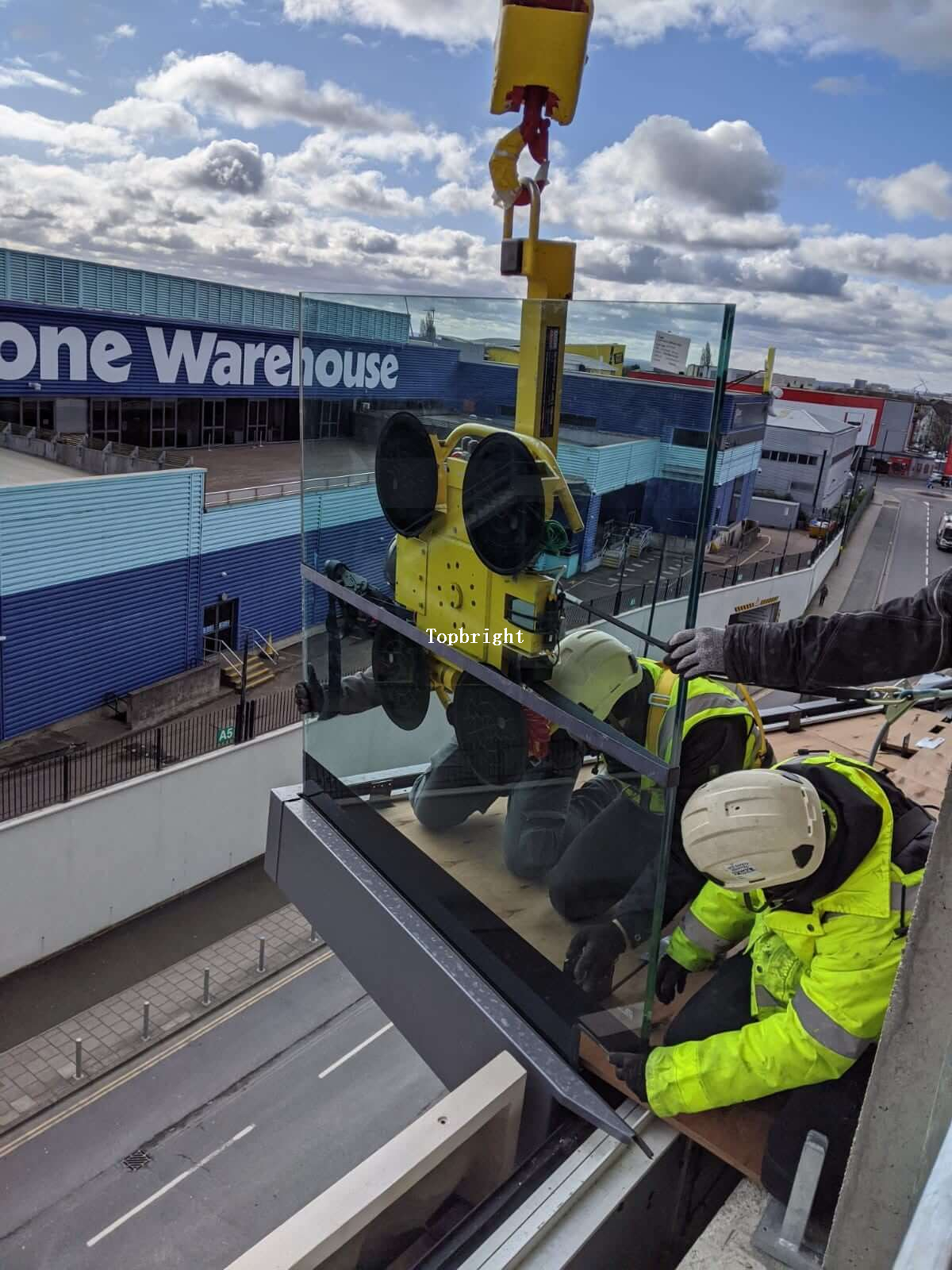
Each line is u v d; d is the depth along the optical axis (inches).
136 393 1082.1
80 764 744.3
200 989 622.8
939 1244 39.4
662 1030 112.3
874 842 90.6
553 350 90.0
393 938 126.4
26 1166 494.6
